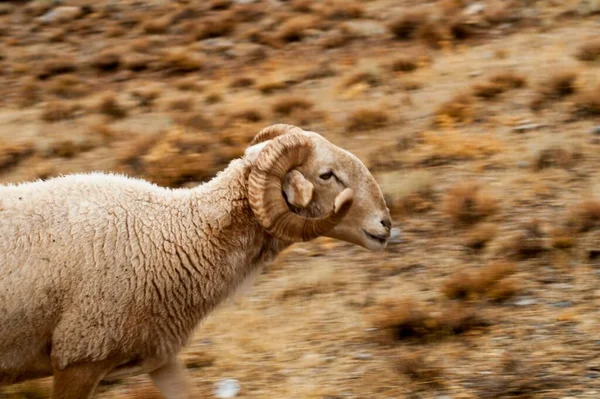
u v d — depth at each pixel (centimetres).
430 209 3784
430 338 2811
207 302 2259
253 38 7156
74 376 2147
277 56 6781
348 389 2575
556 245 3247
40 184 2195
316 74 6059
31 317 2089
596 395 2372
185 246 2214
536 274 3119
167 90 6269
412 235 3606
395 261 3431
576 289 2973
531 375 2498
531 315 2858
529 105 4669
